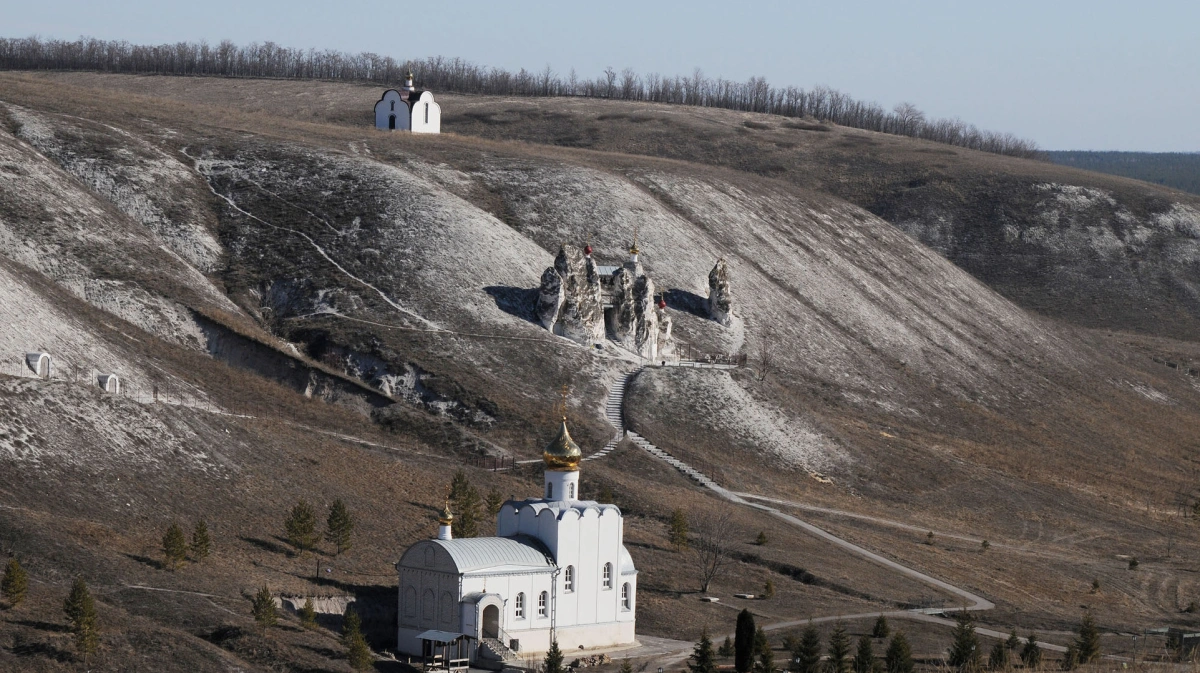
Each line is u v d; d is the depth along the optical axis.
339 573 162.62
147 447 177.75
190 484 174.88
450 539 151.25
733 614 171.12
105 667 122.44
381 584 161.50
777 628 165.00
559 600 153.62
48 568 141.50
